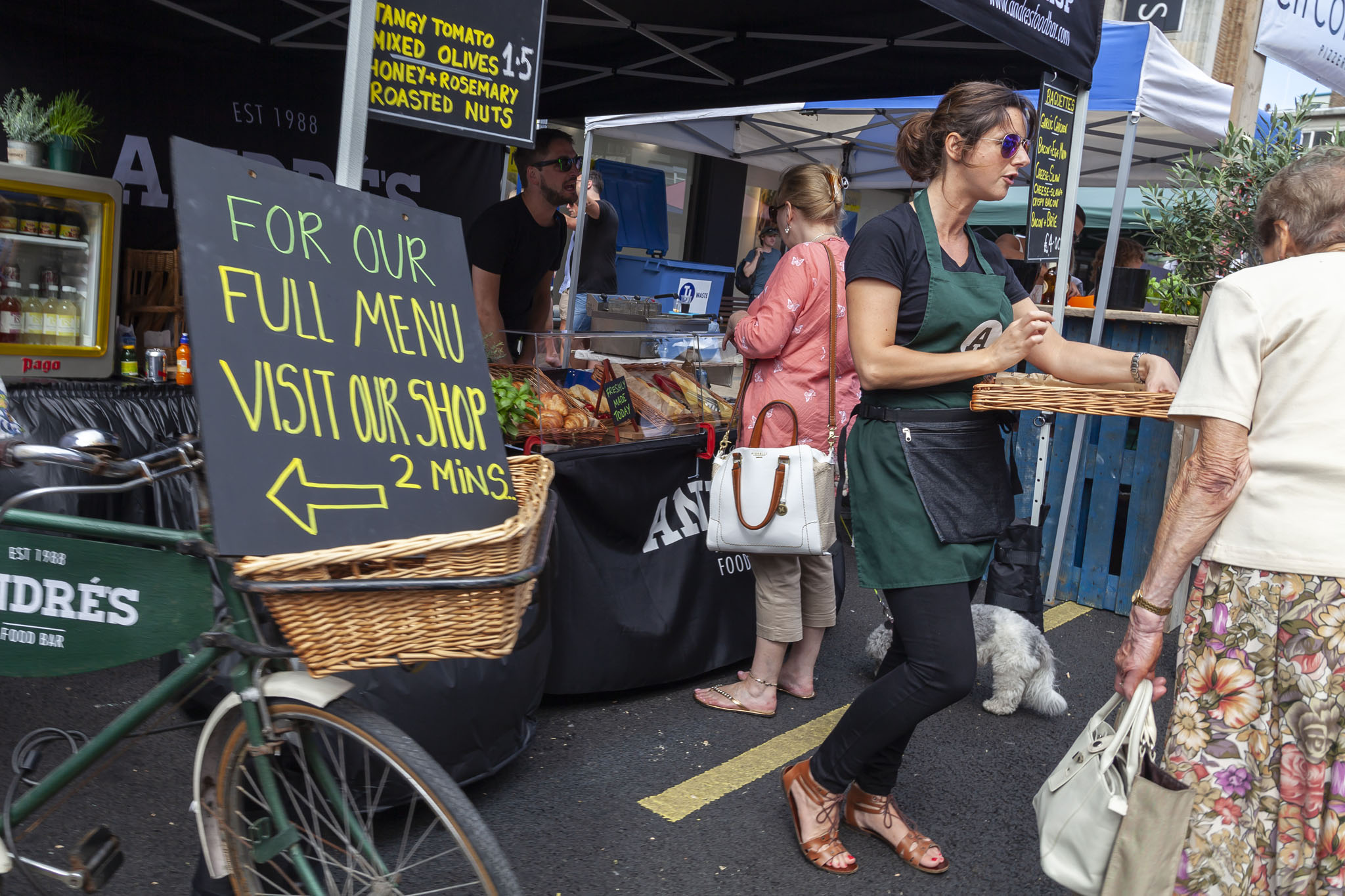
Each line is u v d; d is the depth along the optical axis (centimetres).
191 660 172
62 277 383
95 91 451
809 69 517
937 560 231
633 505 340
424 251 185
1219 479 179
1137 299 517
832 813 257
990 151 227
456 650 148
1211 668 185
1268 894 182
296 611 139
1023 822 290
